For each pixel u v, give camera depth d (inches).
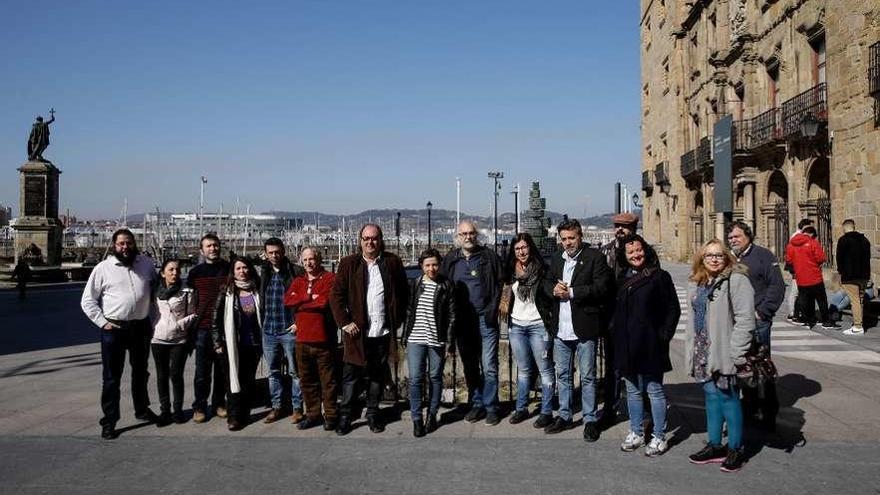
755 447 245.6
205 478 225.8
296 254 3243.1
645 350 239.0
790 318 573.9
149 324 291.6
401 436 271.9
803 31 863.7
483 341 285.4
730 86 1160.2
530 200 1585.9
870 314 559.8
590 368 261.3
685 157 1437.0
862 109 660.1
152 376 416.5
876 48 625.6
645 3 1927.9
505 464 234.5
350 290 275.7
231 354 283.6
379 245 284.2
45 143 1409.9
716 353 222.7
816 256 531.8
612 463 233.5
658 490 207.8
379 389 280.4
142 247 3075.8
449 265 294.2
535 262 282.7
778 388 333.1
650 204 1904.5
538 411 305.0
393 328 280.8
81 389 373.1
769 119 949.8
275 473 229.9
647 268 243.6
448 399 317.4
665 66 1688.0
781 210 993.5
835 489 205.5
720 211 906.1
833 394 319.0
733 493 204.2
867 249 498.6
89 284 278.2
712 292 226.8
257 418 306.3
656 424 241.3
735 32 1115.9
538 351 278.2
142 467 237.8
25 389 373.4
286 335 297.0
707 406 232.1
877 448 241.8
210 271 305.4
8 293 1130.0
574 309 263.0
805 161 855.7
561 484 214.4
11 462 244.4
